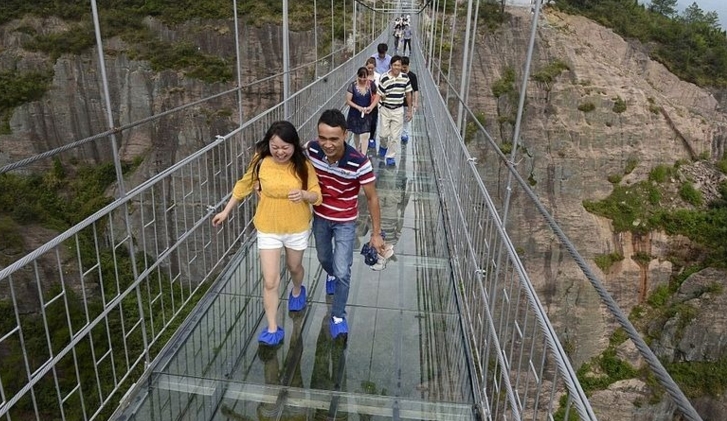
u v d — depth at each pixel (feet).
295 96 24.44
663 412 73.20
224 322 13.16
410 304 14.47
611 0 150.20
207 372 11.30
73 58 111.34
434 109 30.94
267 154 10.80
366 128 22.62
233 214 16.44
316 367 11.66
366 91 22.18
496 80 112.47
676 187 106.11
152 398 10.55
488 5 117.08
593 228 99.91
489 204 10.73
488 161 95.14
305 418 10.28
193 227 13.38
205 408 10.37
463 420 10.28
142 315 10.79
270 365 11.64
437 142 26.96
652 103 113.29
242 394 10.79
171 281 12.21
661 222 99.04
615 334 83.30
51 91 111.55
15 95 109.70
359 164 10.93
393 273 16.26
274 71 112.78
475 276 11.91
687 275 93.71
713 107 140.67
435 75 52.85
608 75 116.37
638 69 138.62
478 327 11.35
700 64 145.07
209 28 113.39
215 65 112.27
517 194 87.15
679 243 96.89
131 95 112.78
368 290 15.15
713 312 87.51
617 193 105.50
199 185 13.97
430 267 16.75
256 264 16.51
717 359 84.43
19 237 76.69
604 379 77.25
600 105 111.45
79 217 92.02
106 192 104.53
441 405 10.67
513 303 10.18
